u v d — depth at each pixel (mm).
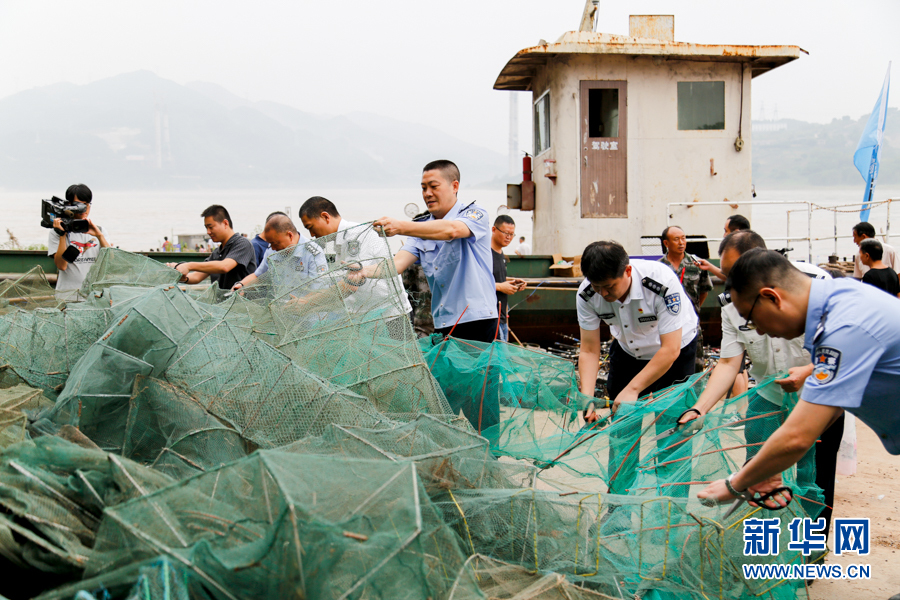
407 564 1905
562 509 2920
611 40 10258
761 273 2449
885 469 5488
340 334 3662
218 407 3191
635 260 3977
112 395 3129
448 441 3023
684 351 4207
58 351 3873
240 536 1945
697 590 2824
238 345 3451
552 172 10750
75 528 2164
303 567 1772
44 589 2074
